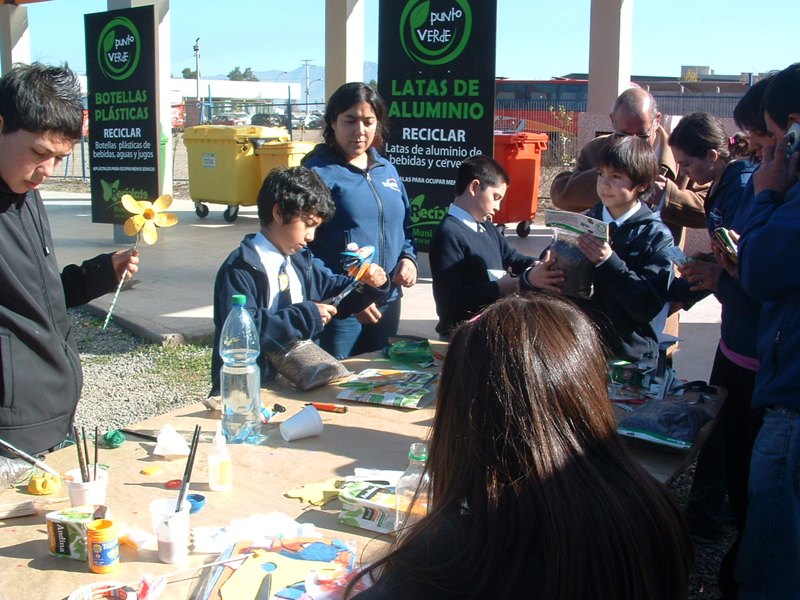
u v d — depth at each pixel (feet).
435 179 23.68
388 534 6.08
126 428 8.36
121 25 30.50
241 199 40.19
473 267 11.58
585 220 9.50
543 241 35.40
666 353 10.97
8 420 7.66
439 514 3.59
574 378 3.65
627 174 10.00
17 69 7.25
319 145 12.59
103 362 20.06
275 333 9.30
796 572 7.22
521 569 3.38
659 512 3.63
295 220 9.50
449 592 3.40
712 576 10.73
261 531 6.07
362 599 3.43
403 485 6.09
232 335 8.54
